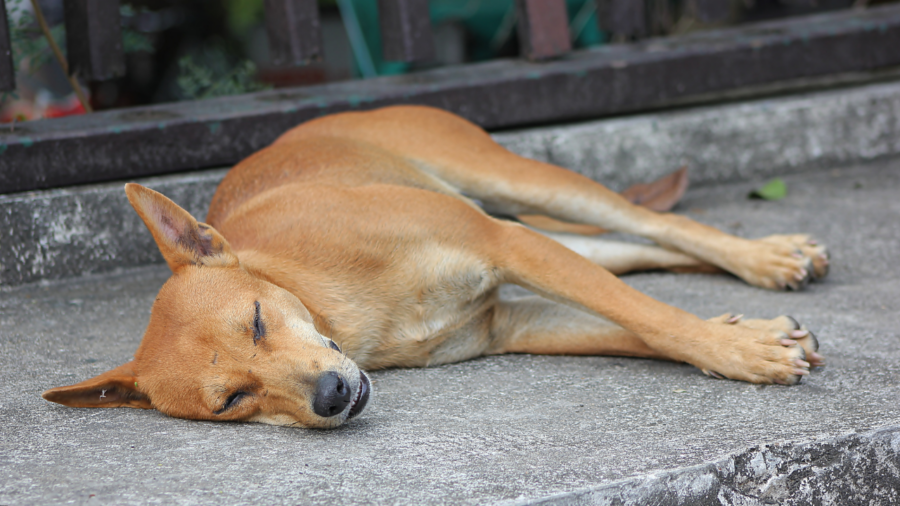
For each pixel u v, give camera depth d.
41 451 1.95
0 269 3.34
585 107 4.21
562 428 1.98
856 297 2.84
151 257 3.62
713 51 4.37
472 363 2.62
